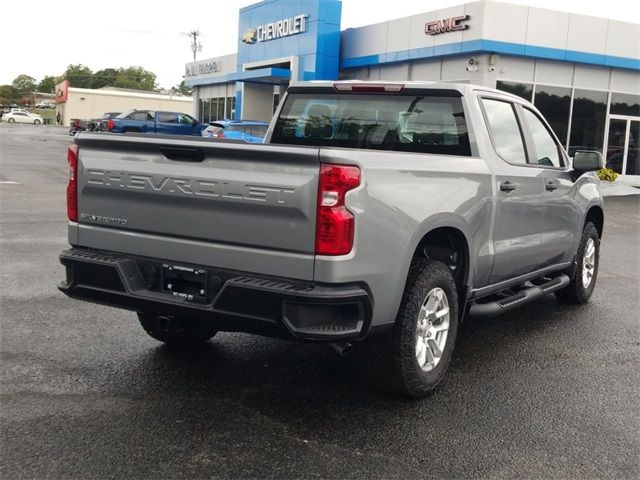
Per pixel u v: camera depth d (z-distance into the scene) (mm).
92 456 3627
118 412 4195
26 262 8289
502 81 21453
